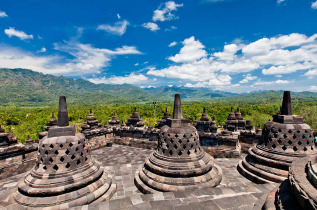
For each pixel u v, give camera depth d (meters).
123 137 21.12
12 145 12.45
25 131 46.47
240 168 11.46
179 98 10.70
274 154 10.07
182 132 10.06
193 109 87.75
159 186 9.26
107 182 9.48
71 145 8.77
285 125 10.12
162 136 10.47
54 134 8.79
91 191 8.56
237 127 23.25
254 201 7.00
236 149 15.22
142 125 24.12
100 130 20.09
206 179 9.48
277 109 82.31
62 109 9.17
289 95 10.40
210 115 72.88
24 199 7.90
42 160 8.59
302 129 9.90
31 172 8.72
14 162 12.55
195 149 10.26
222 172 11.34
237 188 8.39
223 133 16.59
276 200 5.09
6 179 11.92
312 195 3.92
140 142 19.80
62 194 8.08
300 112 47.06
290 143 9.95
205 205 6.82
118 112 90.31
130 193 9.68
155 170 9.80
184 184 9.23
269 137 10.52
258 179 10.00
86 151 9.48
